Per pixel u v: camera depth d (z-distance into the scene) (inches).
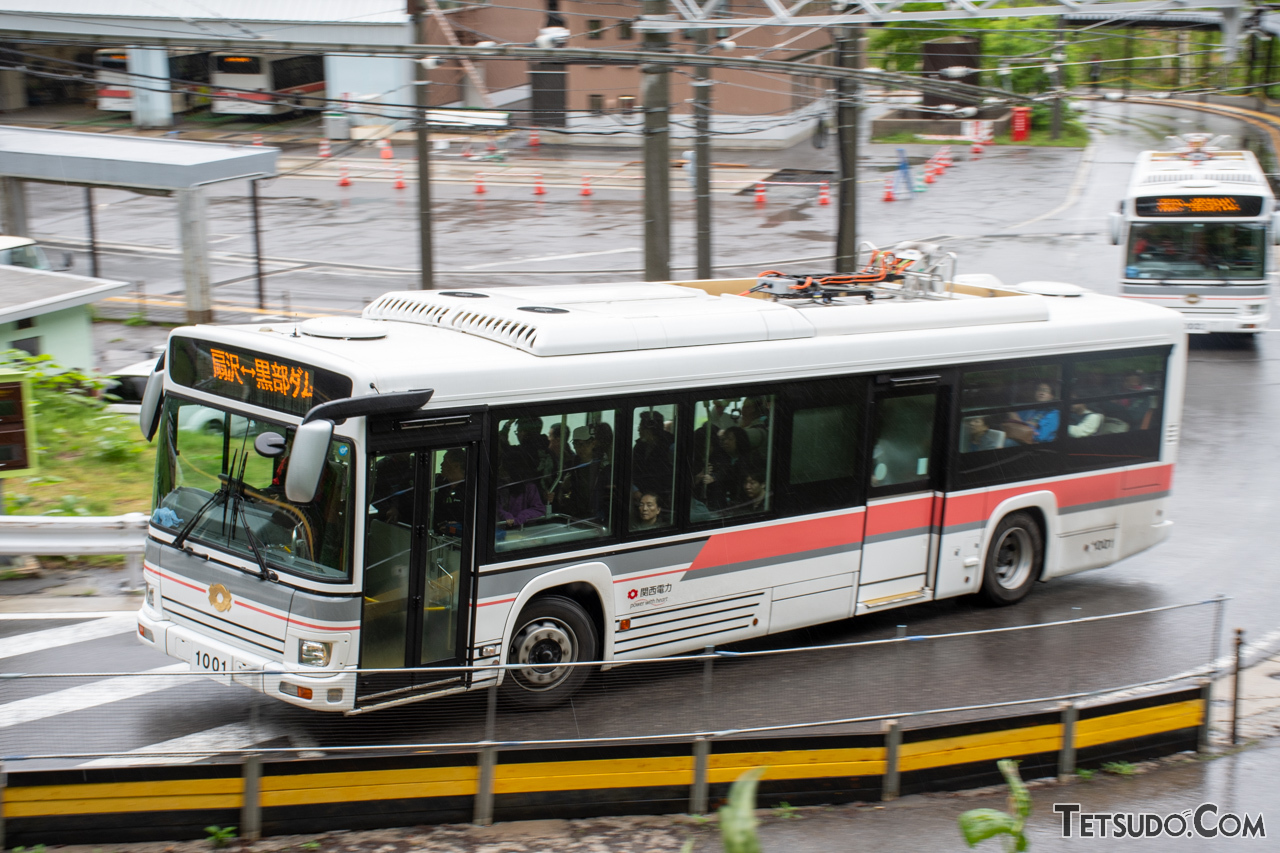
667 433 438.0
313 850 323.3
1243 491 756.6
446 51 609.9
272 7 2076.8
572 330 418.3
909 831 354.9
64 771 315.3
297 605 370.0
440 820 341.1
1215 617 428.8
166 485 415.2
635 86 2498.8
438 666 392.8
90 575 574.9
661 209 732.7
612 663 368.2
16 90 2583.7
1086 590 593.6
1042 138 2741.1
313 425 345.1
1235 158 1189.1
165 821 322.7
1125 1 669.3
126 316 1208.8
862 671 383.2
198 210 1169.4
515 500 404.5
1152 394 590.2
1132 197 1115.9
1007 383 534.9
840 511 490.3
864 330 493.7
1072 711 396.5
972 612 557.6
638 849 333.4
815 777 368.2
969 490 529.0
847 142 864.9
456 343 416.5
